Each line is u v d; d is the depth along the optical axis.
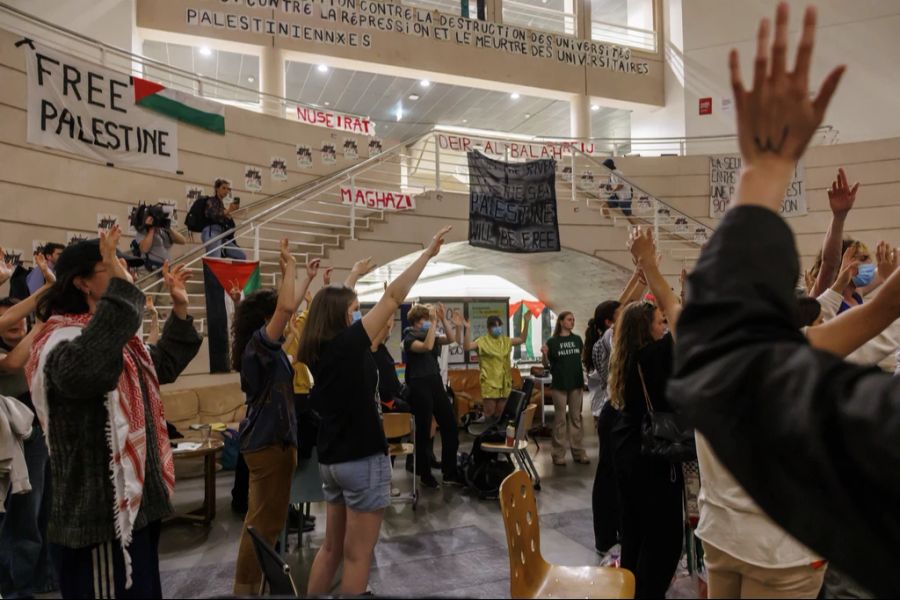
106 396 1.66
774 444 0.52
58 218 6.88
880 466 0.47
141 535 1.75
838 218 2.23
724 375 0.56
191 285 7.49
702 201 12.34
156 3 9.69
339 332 2.57
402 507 4.64
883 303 1.19
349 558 2.47
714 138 12.24
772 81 0.64
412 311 5.51
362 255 8.28
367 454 2.47
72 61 7.07
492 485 4.82
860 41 12.12
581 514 4.41
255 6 10.38
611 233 10.27
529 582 2.06
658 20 13.91
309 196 8.13
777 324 0.59
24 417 2.81
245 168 9.12
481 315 9.25
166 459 1.90
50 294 1.77
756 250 0.62
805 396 0.51
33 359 1.70
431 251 2.63
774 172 0.66
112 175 7.48
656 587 2.46
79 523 1.63
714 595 1.78
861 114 12.09
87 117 7.23
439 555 3.64
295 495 3.50
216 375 6.74
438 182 9.07
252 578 2.72
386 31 11.45
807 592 1.63
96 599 1.67
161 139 8.08
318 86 14.97
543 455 6.46
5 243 6.35
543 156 10.88
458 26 12.08
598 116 17.47
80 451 1.65
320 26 10.89
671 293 1.91
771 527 1.62
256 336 2.80
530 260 10.71
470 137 9.88
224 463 5.87
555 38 12.93
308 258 7.89
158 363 2.15
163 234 6.58
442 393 5.38
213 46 10.32
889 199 11.50
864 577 0.50
